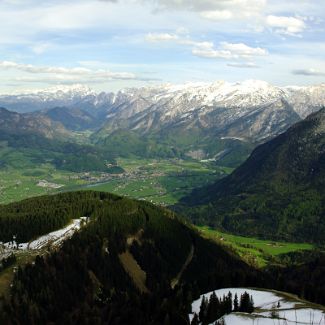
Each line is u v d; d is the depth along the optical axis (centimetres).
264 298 18300
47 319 17812
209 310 15900
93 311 17600
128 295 19800
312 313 15575
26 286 19112
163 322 15912
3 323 16600
